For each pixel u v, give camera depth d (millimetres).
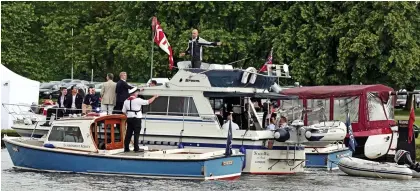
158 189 73500
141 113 83250
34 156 83438
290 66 175875
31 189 73125
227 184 77938
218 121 86875
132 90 84438
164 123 88562
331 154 96562
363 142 109375
